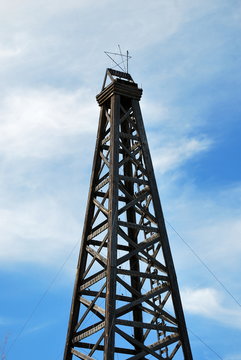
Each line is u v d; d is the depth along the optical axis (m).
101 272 25.09
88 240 26.44
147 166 27.34
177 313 24.47
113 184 25.70
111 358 21.77
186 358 23.64
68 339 25.03
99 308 23.92
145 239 26.03
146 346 23.42
